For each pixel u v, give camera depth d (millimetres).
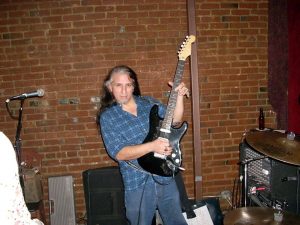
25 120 2594
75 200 2703
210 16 2602
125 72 1839
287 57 2600
